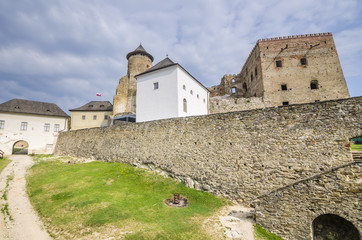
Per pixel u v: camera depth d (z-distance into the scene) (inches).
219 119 483.8
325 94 1071.0
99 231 285.4
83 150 883.4
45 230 299.7
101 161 755.4
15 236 282.4
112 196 411.5
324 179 282.2
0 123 1095.6
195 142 511.5
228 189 427.5
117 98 1593.3
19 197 436.8
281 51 1176.2
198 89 973.8
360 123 329.7
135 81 1669.5
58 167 698.8
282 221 296.5
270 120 414.0
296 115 388.8
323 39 1137.4
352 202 263.6
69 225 304.5
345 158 331.9
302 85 1107.9
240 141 440.5
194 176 486.3
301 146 371.9
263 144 410.6
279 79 1144.2
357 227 257.4
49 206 374.6
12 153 1110.4
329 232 297.6
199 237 277.4
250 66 1401.3
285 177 373.4
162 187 479.5
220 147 465.7
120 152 706.8
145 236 272.7
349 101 346.6
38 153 1157.7
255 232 295.6
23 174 642.8
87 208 354.0
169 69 766.5
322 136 357.7
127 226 299.0
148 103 804.0
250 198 397.1
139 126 670.5
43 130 1203.9
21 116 1152.8
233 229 300.8
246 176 413.1
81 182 505.4
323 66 1103.0
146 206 375.6
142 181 514.0
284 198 301.1
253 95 1332.4
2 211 362.3
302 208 288.0
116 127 761.0
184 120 551.2
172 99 737.0
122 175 559.8
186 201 414.6
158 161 577.0
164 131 592.1
